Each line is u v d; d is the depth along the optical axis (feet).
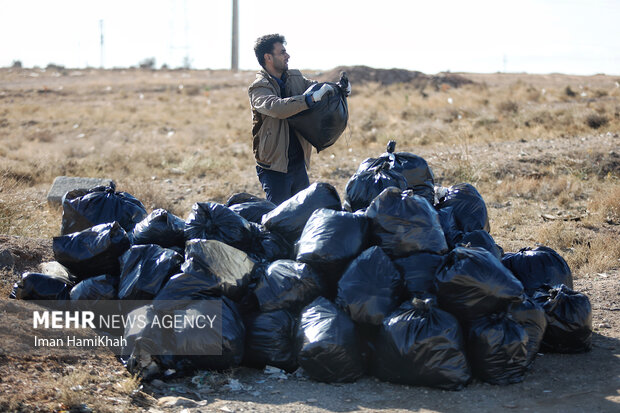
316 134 24.89
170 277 19.97
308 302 19.92
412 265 19.66
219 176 60.13
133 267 20.42
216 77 219.61
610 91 121.19
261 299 19.71
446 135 75.56
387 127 85.66
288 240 22.29
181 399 17.13
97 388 17.08
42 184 56.24
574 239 35.19
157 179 59.77
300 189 26.35
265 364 19.43
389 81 167.32
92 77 230.89
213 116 121.49
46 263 23.88
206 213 21.76
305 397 17.66
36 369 17.31
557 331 20.65
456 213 23.81
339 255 19.69
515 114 89.20
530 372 19.48
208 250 19.69
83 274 21.79
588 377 19.04
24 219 34.96
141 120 117.50
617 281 28.19
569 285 23.20
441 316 18.24
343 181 55.01
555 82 167.43
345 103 25.43
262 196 50.72
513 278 19.02
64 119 120.78
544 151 58.75
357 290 18.88
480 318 18.81
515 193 47.50
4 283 23.26
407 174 23.07
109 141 88.99
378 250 19.74
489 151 60.39
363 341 19.11
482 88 140.87
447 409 16.90
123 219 24.25
